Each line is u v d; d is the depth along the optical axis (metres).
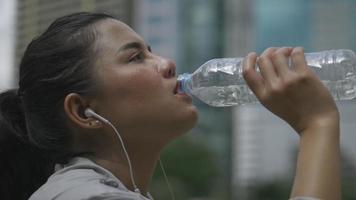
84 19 2.62
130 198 2.22
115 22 2.62
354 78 2.61
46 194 2.32
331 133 2.16
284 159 40.78
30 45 2.66
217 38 44.12
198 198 31.19
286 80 2.21
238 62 2.74
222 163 38.84
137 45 2.58
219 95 2.74
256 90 2.26
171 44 44.59
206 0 44.34
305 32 45.41
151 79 2.52
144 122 2.51
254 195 36.12
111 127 2.51
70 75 2.54
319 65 2.63
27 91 2.63
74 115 2.53
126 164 2.55
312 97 2.21
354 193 33.72
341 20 45.22
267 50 2.30
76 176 2.35
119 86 2.51
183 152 30.80
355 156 35.44
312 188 2.05
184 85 2.63
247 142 40.88
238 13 44.22
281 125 41.72
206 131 38.69
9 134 2.79
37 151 2.77
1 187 2.79
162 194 18.66
